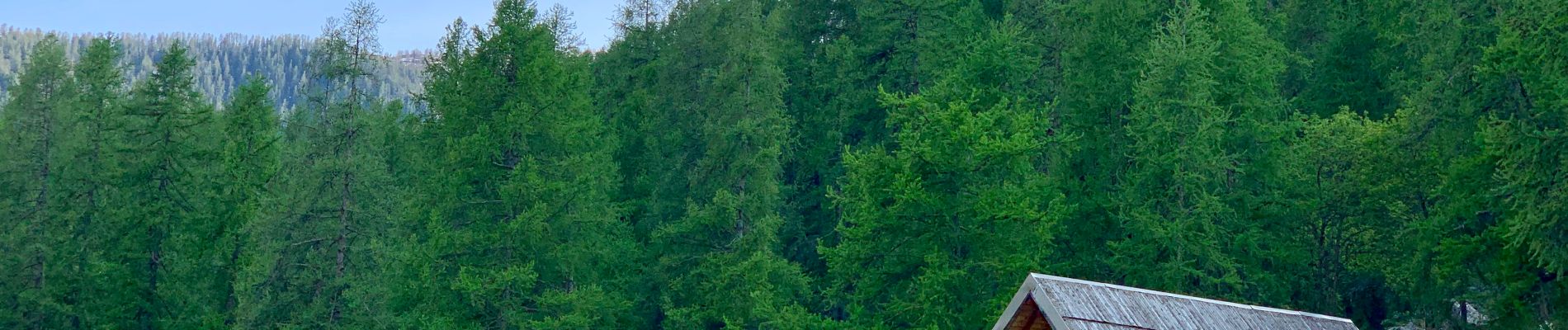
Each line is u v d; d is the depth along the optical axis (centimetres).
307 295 4481
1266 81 3881
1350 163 4097
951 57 5009
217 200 5109
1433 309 3659
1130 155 3816
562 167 4322
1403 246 3856
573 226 4350
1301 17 5641
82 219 5125
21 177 5284
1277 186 3903
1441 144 3566
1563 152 2905
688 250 4753
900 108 3816
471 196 4344
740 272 4397
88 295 4934
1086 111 3991
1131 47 4100
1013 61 4238
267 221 4497
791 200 5450
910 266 3644
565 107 4478
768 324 4241
